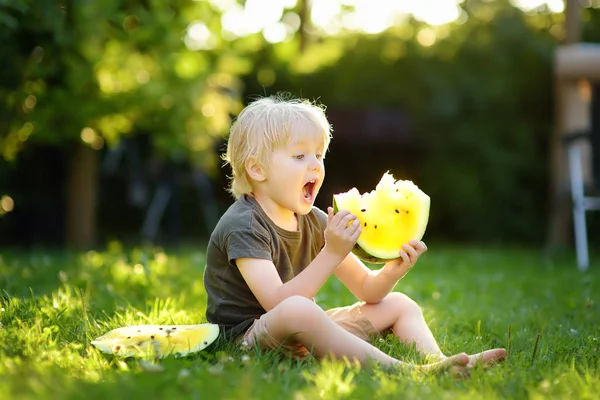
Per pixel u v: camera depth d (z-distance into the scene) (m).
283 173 3.28
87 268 6.27
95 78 9.74
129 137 11.97
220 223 3.33
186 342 3.03
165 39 10.13
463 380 2.72
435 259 8.91
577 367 3.05
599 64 9.30
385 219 3.31
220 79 11.67
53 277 5.57
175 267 6.86
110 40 9.88
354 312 3.45
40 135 9.94
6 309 3.66
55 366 2.74
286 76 14.09
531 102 13.62
